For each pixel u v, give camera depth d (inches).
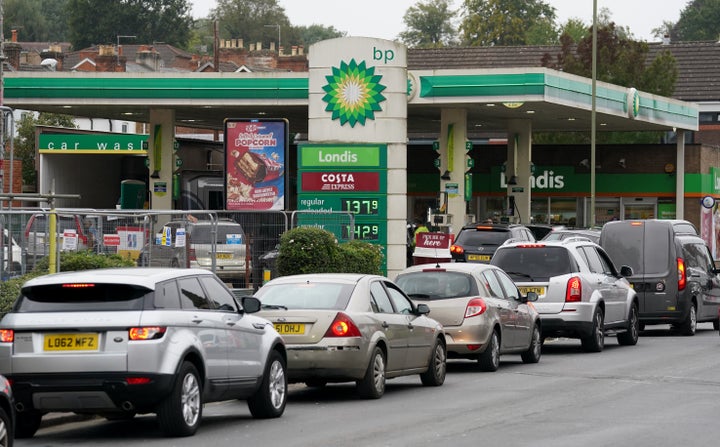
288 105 4215.1
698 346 2470.5
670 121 5113.2
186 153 5634.8
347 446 1188.5
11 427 1042.7
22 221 1989.4
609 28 5821.9
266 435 1282.0
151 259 2315.5
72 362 1200.8
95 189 5708.7
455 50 6653.5
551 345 2598.4
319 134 3698.3
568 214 5497.1
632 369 1982.0
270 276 2647.6
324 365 1544.0
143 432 1326.3
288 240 2605.8
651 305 2753.4
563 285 2244.1
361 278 1640.0
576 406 1492.4
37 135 5541.3
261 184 3388.3
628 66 5674.2
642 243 2773.1
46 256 1971.0
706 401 1536.7
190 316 1269.7
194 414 1268.5
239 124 3390.7
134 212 2209.6
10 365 1210.6
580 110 4399.6
